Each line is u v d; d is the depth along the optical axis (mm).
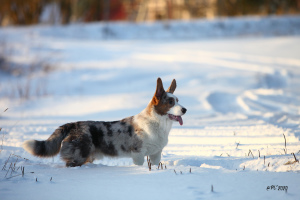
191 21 43969
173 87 7121
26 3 48156
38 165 6059
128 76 23562
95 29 41781
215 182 4578
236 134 9141
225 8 51438
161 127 6496
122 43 35656
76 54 29984
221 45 32688
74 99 18109
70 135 6199
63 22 50125
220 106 15062
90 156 6441
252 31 40781
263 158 6102
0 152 7023
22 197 4195
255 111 13164
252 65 24906
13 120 12734
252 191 4219
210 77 22203
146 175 5016
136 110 14570
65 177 5070
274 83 20625
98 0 54219
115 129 6449
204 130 9914
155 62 26922
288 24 41781
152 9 53781
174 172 5102
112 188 4480
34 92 20438
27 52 29828
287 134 8445
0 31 38969
